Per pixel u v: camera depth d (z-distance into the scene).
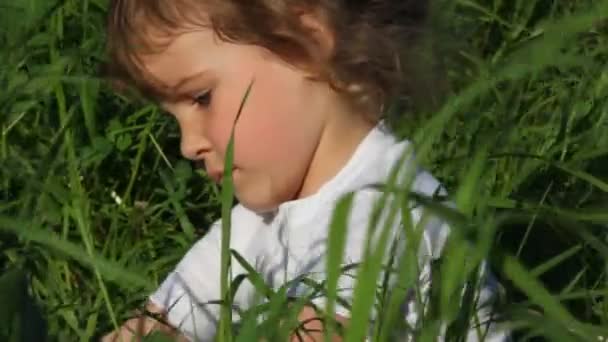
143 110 5.16
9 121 4.97
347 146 4.00
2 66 5.06
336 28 3.96
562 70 5.14
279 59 3.93
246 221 4.15
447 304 3.19
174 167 5.17
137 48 3.96
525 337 3.69
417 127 4.19
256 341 3.22
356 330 2.99
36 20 5.28
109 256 4.61
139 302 4.36
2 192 4.68
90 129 4.93
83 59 5.22
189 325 4.24
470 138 4.74
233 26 3.88
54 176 4.58
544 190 4.74
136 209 4.80
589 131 4.93
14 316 3.41
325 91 3.97
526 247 4.55
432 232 3.80
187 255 4.30
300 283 3.83
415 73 4.14
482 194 3.61
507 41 5.73
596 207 4.17
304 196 4.03
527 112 5.07
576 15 3.33
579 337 3.17
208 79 3.93
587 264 4.23
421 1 4.21
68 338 3.97
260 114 3.94
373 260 3.04
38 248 4.15
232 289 3.50
